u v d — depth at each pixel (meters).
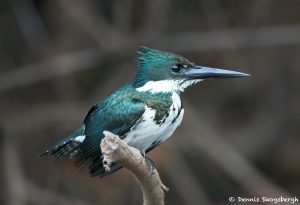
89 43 14.36
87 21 14.17
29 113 14.01
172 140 13.43
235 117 14.90
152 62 8.76
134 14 14.35
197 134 13.56
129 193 13.10
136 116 8.30
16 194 13.11
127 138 8.37
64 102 14.20
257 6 14.68
